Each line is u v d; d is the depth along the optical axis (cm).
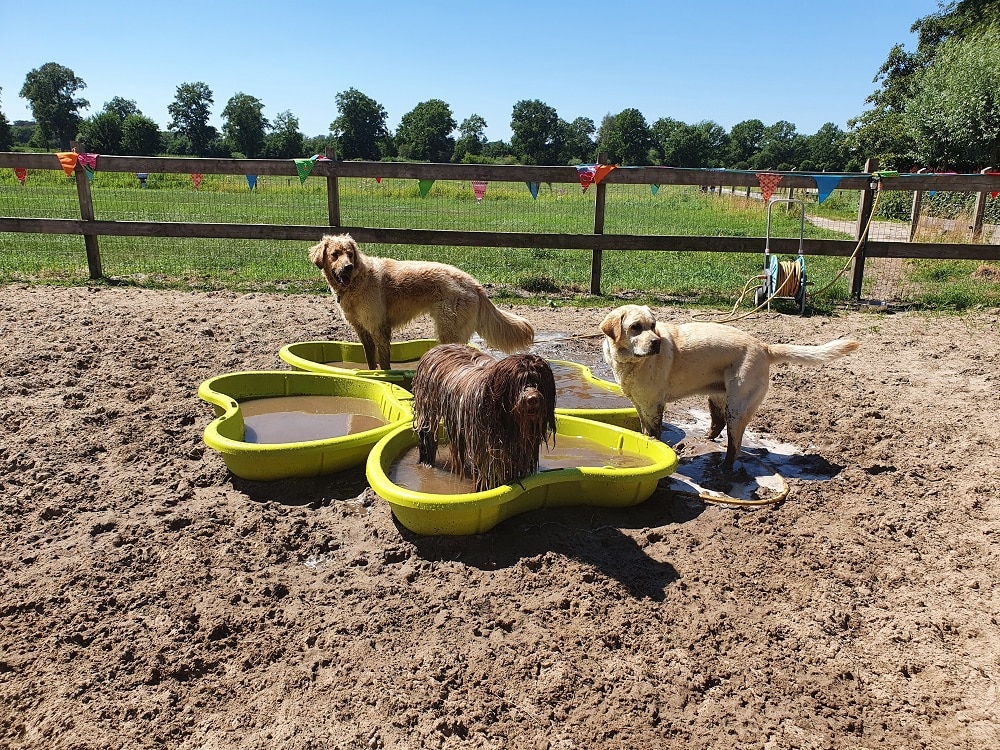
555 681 304
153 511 425
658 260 1525
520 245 1084
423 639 327
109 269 1162
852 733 288
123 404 586
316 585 367
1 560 375
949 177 1033
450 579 370
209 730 280
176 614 339
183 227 1070
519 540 401
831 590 371
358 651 319
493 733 281
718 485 488
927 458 532
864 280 1234
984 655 330
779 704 300
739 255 1620
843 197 3325
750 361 500
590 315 977
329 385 592
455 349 437
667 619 344
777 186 1048
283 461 446
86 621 333
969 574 390
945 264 1419
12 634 323
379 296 653
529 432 399
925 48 4872
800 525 436
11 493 442
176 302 935
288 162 1062
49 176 2672
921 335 880
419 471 455
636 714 291
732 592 367
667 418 625
